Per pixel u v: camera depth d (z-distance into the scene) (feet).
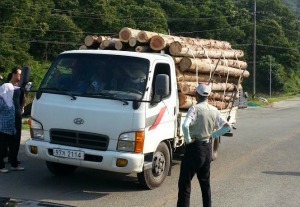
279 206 23.20
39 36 152.66
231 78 35.94
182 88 26.99
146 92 23.25
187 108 27.81
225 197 24.62
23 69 24.43
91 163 22.49
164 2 214.28
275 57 231.30
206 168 19.92
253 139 48.93
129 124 22.41
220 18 216.33
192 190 25.63
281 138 50.85
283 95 203.31
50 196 22.70
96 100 23.04
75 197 22.77
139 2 201.26
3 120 26.37
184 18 211.41
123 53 24.76
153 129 23.54
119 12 180.96
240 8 255.91
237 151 40.32
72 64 24.82
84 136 22.86
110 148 22.54
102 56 24.71
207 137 19.62
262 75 214.07
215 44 34.27
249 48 227.81
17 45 139.03
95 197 22.97
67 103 23.31
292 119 80.64
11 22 143.13
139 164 22.44
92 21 169.27
